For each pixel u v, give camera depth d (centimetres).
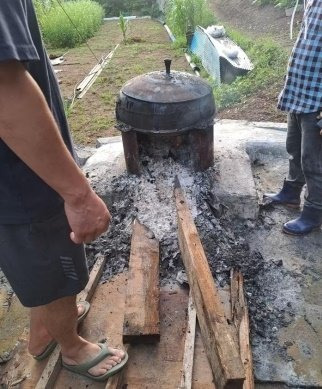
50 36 588
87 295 144
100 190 180
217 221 170
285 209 194
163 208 169
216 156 196
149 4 821
